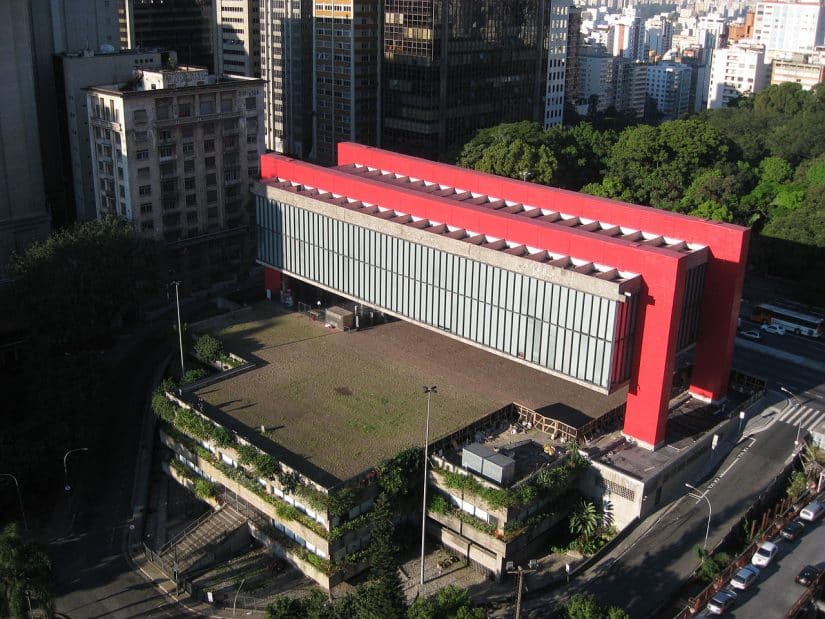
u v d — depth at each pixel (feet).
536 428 330.75
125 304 428.15
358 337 408.46
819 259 482.69
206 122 493.36
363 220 381.19
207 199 509.35
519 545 285.64
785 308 467.52
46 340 380.17
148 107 465.06
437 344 401.90
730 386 372.79
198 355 387.55
